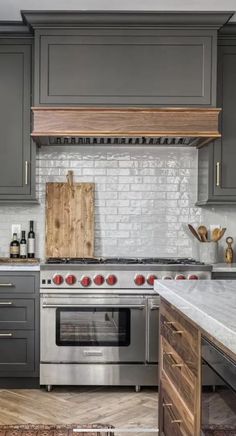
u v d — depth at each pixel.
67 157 4.12
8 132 3.80
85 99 3.62
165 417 2.09
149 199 4.16
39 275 3.51
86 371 3.52
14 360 3.53
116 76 3.63
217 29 3.65
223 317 1.30
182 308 1.64
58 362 3.51
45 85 3.61
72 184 4.10
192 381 1.58
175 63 3.64
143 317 3.52
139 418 2.96
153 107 3.62
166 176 4.17
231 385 1.18
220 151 3.82
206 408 1.42
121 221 4.16
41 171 4.11
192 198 4.18
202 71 3.65
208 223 4.18
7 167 3.81
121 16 3.54
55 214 4.08
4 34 3.75
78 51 3.62
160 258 4.12
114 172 4.15
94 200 4.13
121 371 3.52
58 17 3.54
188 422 1.63
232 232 4.18
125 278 3.51
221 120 3.82
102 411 3.08
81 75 3.62
